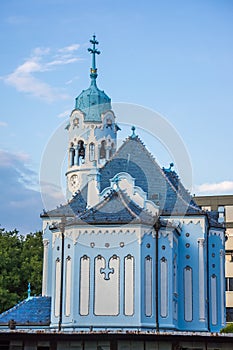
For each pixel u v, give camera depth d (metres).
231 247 106.06
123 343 40.19
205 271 62.75
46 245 65.69
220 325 64.88
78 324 54.47
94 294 54.94
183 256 62.50
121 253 55.44
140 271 54.97
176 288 59.94
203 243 62.53
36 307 61.19
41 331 40.53
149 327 54.41
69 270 56.19
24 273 97.12
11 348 40.62
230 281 105.00
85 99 73.06
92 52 76.81
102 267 55.34
